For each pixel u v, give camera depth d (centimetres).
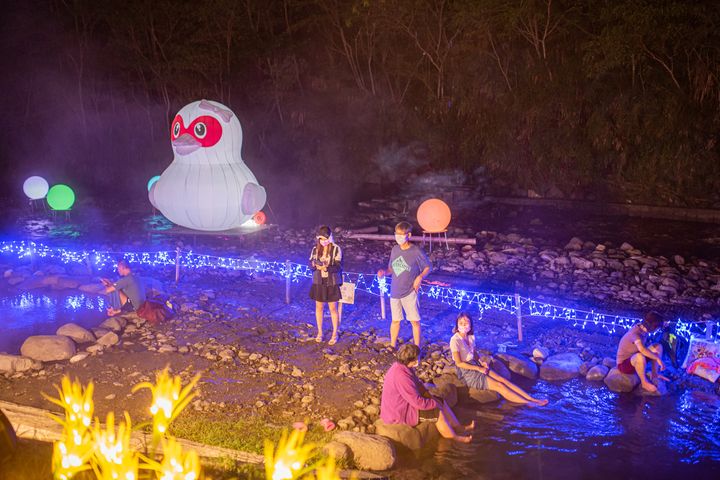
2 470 572
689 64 2047
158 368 889
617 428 766
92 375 862
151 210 2130
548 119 2233
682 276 1345
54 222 1920
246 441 684
